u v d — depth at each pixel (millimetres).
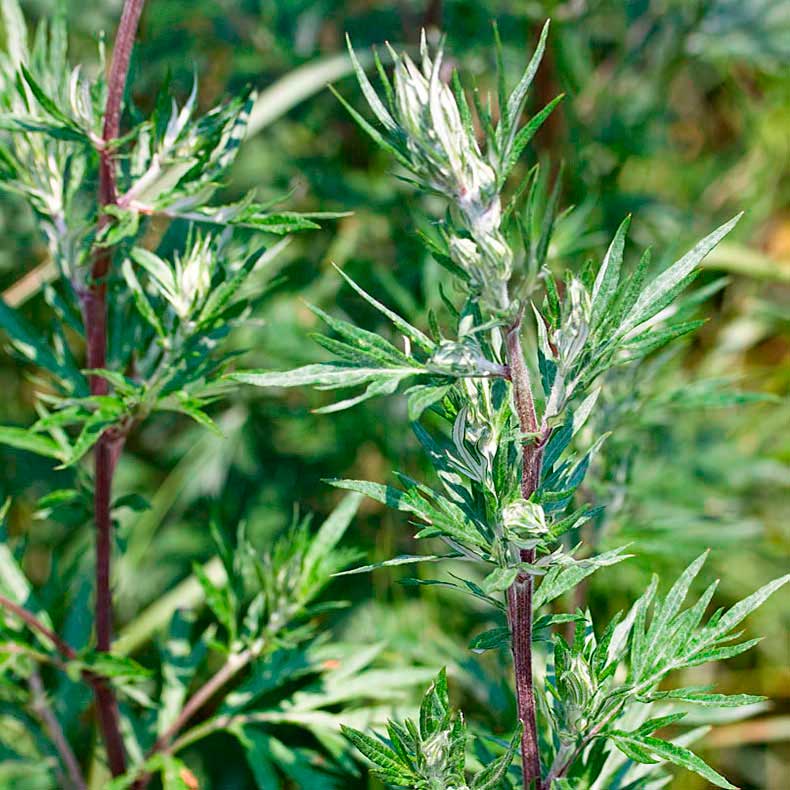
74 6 1243
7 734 870
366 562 1111
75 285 724
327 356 1138
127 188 728
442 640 929
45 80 737
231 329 729
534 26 1131
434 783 611
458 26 1134
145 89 1247
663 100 1237
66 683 860
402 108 586
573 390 604
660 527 896
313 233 1199
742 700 610
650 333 599
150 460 1313
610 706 627
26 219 1105
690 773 1113
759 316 1340
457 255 587
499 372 598
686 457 1132
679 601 630
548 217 562
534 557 612
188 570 1227
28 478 1236
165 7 1255
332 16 1291
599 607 1016
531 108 1135
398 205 1186
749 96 1442
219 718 793
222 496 1244
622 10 1215
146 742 824
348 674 805
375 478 1204
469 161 587
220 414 1239
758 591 624
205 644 831
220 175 714
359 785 945
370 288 1159
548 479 624
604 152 1208
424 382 596
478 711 945
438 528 600
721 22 1216
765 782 1260
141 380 737
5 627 738
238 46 1269
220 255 731
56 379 762
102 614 755
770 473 1150
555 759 638
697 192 1336
